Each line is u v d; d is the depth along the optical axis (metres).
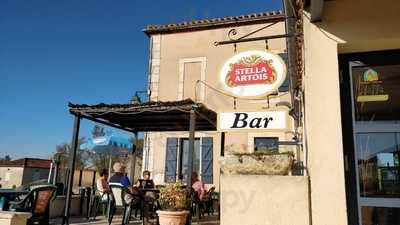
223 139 8.57
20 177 36.41
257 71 3.76
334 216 2.92
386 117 3.24
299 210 3.02
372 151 3.20
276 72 3.70
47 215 5.49
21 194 6.09
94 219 7.75
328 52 3.19
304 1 3.27
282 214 3.06
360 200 3.11
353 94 3.32
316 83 3.17
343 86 3.34
